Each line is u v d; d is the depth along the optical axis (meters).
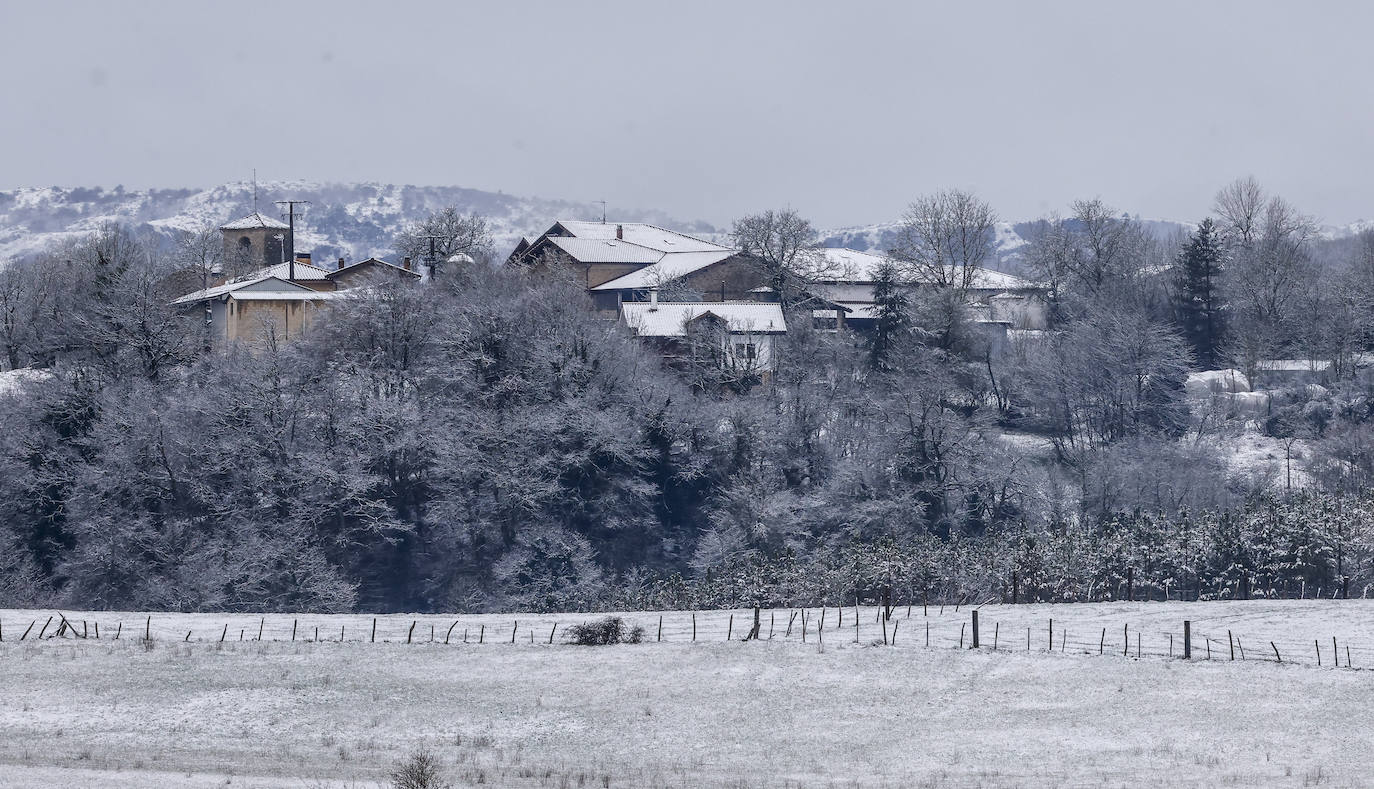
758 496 156.12
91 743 61.88
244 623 92.94
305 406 156.88
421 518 156.25
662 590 133.38
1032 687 71.81
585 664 77.38
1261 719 65.06
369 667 76.25
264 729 65.06
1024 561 127.81
